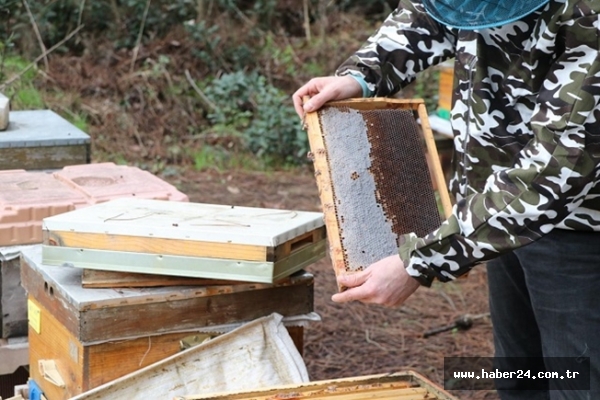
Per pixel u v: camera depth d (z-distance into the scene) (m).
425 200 2.62
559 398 2.49
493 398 3.94
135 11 9.58
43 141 3.68
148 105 8.55
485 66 2.39
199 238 2.46
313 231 2.70
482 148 2.46
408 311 4.95
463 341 4.54
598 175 2.12
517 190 2.13
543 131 2.11
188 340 2.61
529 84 2.30
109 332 2.48
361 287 2.29
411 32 2.80
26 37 8.67
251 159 8.07
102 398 2.39
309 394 2.31
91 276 2.54
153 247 2.48
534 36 2.21
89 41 9.07
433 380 4.09
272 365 2.63
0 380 3.37
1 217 2.96
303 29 10.76
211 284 2.62
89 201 3.12
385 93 2.82
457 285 5.38
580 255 2.36
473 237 2.17
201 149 8.09
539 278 2.46
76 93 8.42
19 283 3.07
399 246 2.39
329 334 4.61
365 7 11.46
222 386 2.55
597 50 2.08
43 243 2.53
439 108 6.83
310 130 2.56
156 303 2.54
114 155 7.71
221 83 8.74
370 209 2.48
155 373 2.48
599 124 2.07
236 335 2.62
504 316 2.93
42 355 2.79
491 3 2.18
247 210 2.80
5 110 3.79
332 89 2.62
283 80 9.53
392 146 2.63
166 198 3.21
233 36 9.78
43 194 3.14
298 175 7.84
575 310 2.40
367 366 4.24
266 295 2.72
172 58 9.16
